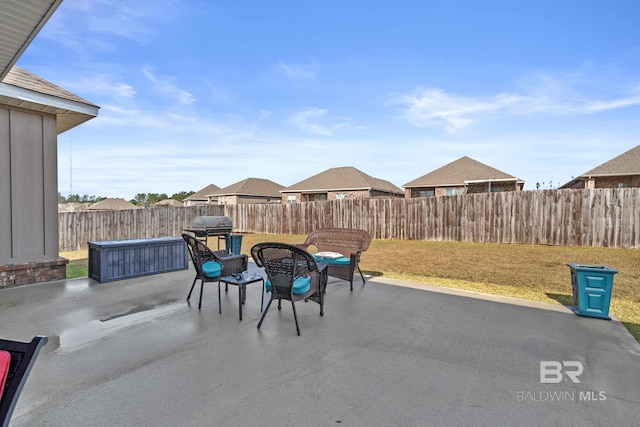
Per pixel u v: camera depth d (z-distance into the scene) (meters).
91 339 2.95
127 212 11.95
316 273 3.55
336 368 2.46
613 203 8.59
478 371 2.43
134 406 1.98
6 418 1.06
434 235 11.09
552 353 2.73
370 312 3.76
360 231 5.46
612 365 2.53
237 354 2.67
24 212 4.98
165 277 5.48
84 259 8.22
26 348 1.19
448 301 4.21
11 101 4.68
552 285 5.20
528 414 1.94
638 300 4.30
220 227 7.20
